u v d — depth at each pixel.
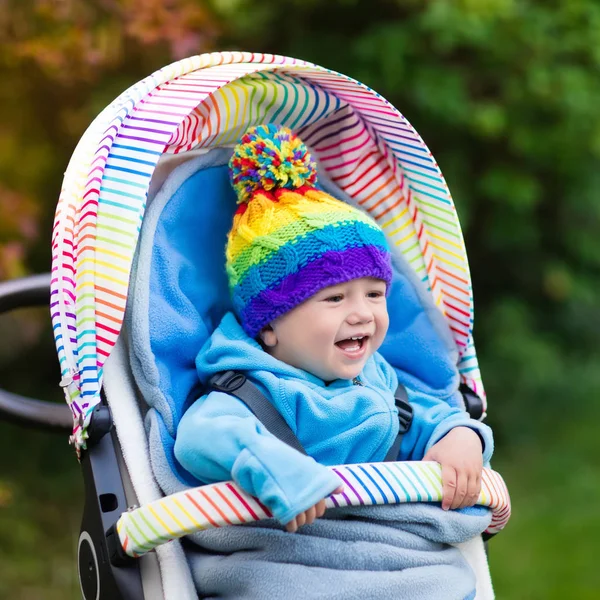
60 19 3.71
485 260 5.78
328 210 1.92
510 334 5.57
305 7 4.85
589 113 4.98
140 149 1.75
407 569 1.71
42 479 4.48
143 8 3.78
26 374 5.14
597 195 5.49
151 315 1.90
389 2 4.89
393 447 1.97
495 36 4.84
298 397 1.86
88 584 1.79
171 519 1.60
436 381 2.15
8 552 3.81
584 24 5.03
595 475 4.69
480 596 1.91
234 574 1.67
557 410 5.50
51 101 4.24
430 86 4.70
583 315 6.31
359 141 2.17
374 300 1.93
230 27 4.61
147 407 1.92
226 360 1.91
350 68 4.80
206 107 1.98
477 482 1.84
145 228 1.96
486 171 5.19
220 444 1.66
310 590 1.64
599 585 3.60
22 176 4.35
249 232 1.93
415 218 2.17
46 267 4.79
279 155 1.94
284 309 1.89
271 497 1.56
